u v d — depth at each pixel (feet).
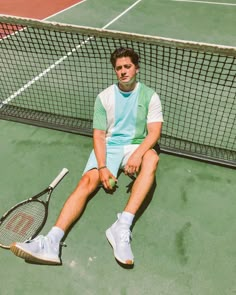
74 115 11.63
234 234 7.58
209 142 9.92
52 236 6.85
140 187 7.24
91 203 8.41
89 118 11.45
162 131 10.64
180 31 19.07
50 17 22.24
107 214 8.15
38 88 13.29
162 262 7.08
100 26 20.39
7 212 7.77
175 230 7.71
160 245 7.41
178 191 8.63
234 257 7.13
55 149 10.14
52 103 12.35
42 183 9.05
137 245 7.42
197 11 21.99
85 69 14.20
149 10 22.56
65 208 7.20
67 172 9.30
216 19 20.51
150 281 6.76
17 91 13.07
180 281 6.74
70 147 10.20
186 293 6.54
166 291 6.59
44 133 10.81
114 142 8.19
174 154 9.71
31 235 7.36
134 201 7.19
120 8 23.18
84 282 6.79
